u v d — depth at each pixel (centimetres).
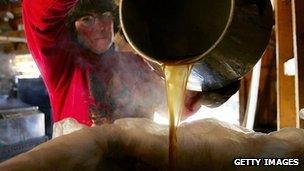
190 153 111
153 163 113
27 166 86
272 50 462
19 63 560
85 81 172
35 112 532
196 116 165
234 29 107
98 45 167
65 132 158
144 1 114
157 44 111
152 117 169
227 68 118
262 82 479
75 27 165
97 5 163
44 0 141
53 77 175
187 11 117
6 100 558
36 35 160
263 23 115
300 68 230
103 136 110
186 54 108
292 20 250
